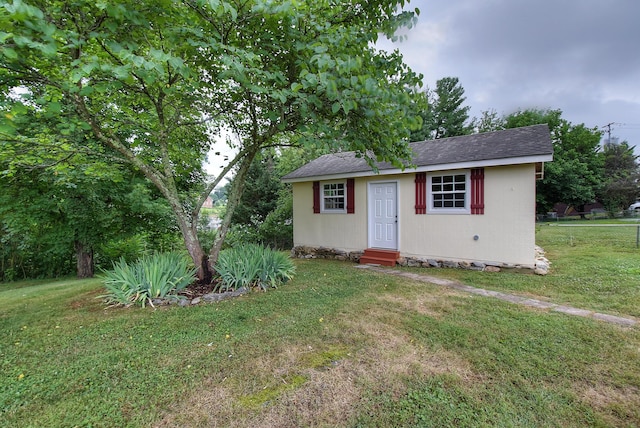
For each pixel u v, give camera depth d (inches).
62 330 134.1
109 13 102.0
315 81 108.7
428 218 269.6
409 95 117.6
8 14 81.6
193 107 201.8
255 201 573.9
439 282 209.6
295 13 116.4
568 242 363.6
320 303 164.7
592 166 859.4
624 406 79.4
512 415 76.7
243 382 92.0
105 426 74.7
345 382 91.1
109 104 214.4
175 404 82.6
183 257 214.5
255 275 198.8
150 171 188.5
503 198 232.5
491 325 130.2
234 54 128.1
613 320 133.9
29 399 85.0
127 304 165.9
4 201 296.5
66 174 246.7
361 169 297.3
